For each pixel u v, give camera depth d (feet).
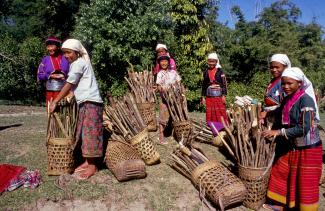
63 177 17.13
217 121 23.25
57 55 19.61
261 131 16.19
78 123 17.38
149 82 24.75
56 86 19.31
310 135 14.46
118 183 17.38
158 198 16.65
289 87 14.51
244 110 18.07
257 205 16.01
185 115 21.34
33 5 81.05
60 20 76.43
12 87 53.98
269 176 16.08
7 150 21.22
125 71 46.50
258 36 88.17
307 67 90.99
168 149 21.81
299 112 14.53
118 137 19.54
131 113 19.53
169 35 48.88
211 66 23.44
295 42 90.79
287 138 14.76
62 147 17.54
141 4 46.57
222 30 72.95
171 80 22.62
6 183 16.67
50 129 17.84
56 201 16.02
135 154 18.22
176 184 17.69
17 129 27.25
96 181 17.37
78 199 16.19
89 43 47.62
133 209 16.08
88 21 46.68
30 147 21.85
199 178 16.51
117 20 45.96
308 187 14.67
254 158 16.07
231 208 16.11
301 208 14.88
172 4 53.01
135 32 45.03
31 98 56.18
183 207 16.29
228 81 71.00
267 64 71.67
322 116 56.54
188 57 53.11
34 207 15.67
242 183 16.06
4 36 59.72
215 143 21.97
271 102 17.01
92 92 16.96
